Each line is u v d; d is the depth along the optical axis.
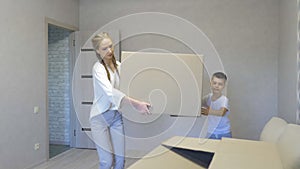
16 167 3.31
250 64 3.89
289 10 3.02
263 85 3.85
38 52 3.70
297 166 1.51
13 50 3.25
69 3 4.34
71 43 4.59
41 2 3.73
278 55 3.75
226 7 3.95
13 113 3.26
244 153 1.51
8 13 3.16
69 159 3.94
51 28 4.92
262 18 3.83
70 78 4.66
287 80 3.10
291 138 1.73
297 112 2.56
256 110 3.88
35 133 3.65
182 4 4.12
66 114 4.91
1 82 3.08
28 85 3.51
